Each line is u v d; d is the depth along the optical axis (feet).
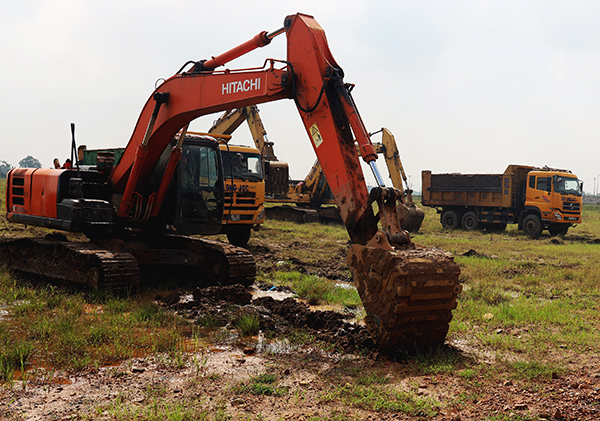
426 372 16.17
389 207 17.85
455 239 68.69
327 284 30.99
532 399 14.15
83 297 25.14
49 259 30.12
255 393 14.19
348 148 19.04
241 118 76.79
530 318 23.99
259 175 48.80
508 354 18.74
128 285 25.75
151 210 29.66
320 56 19.85
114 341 18.30
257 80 22.33
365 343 18.60
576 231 93.61
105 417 12.42
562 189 79.00
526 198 81.41
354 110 18.84
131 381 14.97
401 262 16.38
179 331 20.17
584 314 25.55
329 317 21.62
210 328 21.27
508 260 46.98
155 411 12.73
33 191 32.17
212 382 15.02
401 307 16.31
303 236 63.57
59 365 16.07
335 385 14.96
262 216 48.75
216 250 29.86
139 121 28.45
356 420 12.59
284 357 17.63
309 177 88.89
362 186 18.60
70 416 12.48
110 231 29.68
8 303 23.93
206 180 31.01
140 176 29.07
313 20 21.09
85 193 30.22
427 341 18.02
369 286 17.37
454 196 90.63
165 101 26.50
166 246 32.76
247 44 24.45
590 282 35.19
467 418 12.84
